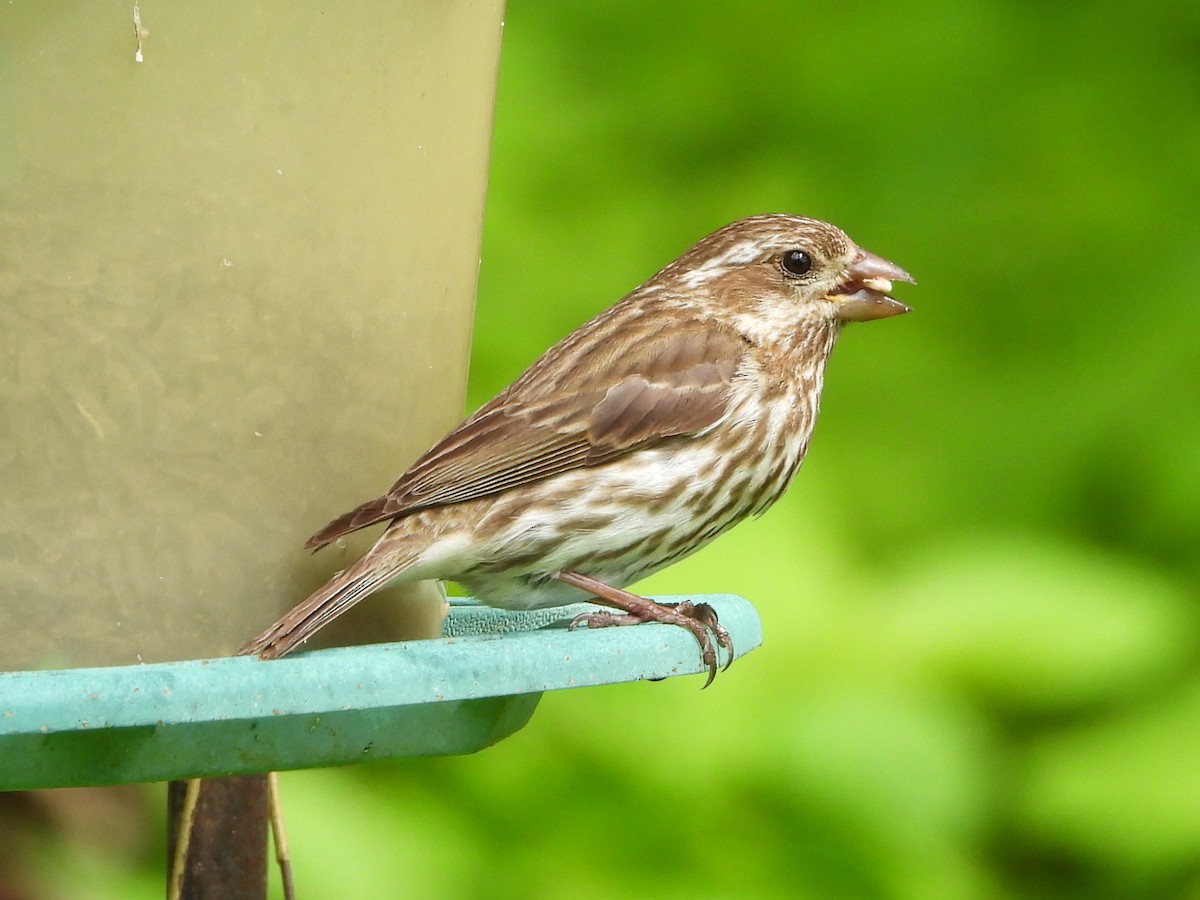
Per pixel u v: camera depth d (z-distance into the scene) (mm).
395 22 7828
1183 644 11000
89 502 7363
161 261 7395
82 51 7203
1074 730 10945
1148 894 10781
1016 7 13320
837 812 10211
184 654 7547
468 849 10164
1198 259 12539
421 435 8266
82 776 6664
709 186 12930
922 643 10750
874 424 12375
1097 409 12172
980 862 10797
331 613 7445
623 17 13438
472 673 6652
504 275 12266
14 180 7188
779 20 13273
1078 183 12867
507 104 12938
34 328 7258
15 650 7312
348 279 7824
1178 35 13203
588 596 8602
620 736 10344
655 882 10203
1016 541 11422
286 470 7730
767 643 10766
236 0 7418
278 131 7555
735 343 9094
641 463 8578
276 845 8492
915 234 12875
